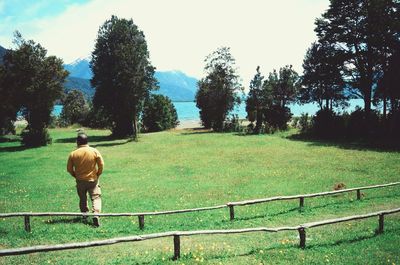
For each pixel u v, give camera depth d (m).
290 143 44.53
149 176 25.91
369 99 50.91
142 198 18.67
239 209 15.58
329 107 57.22
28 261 8.23
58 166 30.61
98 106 60.25
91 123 84.38
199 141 49.34
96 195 12.32
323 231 11.71
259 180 23.30
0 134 62.66
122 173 27.41
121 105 56.47
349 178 22.66
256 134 58.78
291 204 16.23
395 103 44.97
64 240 10.03
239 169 27.92
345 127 51.59
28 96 50.66
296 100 63.22
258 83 61.72
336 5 50.53
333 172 25.06
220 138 52.69
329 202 16.28
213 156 35.56
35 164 31.77
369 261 8.73
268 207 15.76
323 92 55.84
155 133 67.19
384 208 14.78
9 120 60.91
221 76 68.50
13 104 51.88
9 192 19.91
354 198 16.98
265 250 9.52
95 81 57.59
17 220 12.57
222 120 69.12
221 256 8.95
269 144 44.03
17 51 49.69
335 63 51.59
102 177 25.77
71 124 88.19
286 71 63.16
